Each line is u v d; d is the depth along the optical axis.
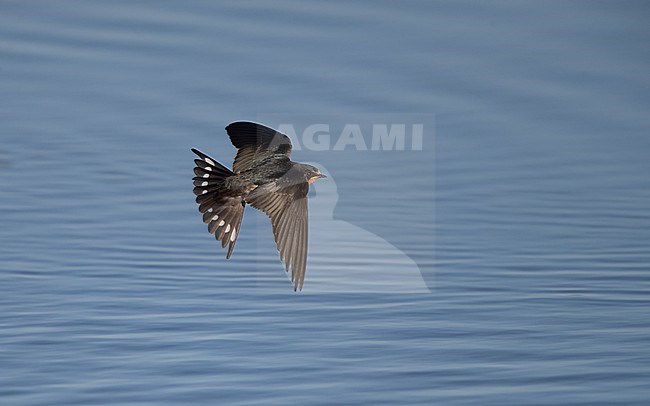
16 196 17.80
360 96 21.45
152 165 19.19
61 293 14.19
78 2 25.20
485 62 23.02
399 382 11.55
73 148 19.81
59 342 12.61
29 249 15.73
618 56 23.61
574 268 15.36
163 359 12.09
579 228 16.94
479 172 19.17
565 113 21.42
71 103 21.61
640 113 21.52
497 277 14.98
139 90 21.95
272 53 23.02
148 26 24.19
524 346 12.63
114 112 21.22
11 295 14.11
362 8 24.83
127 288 14.39
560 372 11.91
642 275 15.09
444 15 24.73
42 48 23.61
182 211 17.42
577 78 22.72
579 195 18.30
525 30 24.30
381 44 23.45
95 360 12.09
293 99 21.31
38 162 19.22
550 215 17.48
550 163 19.59
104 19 24.53
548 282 14.81
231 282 14.68
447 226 16.95
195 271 15.05
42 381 11.55
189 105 21.25
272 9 24.73
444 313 13.67
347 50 23.20
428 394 11.31
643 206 17.86
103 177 18.69
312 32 23.81
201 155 9.62
